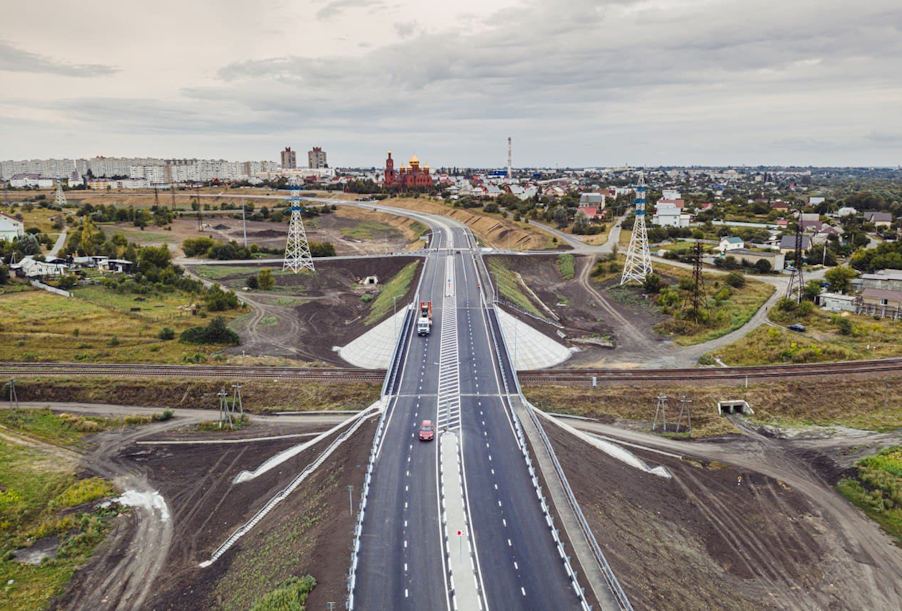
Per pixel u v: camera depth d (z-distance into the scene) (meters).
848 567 70.00
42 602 64.56
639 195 192.88
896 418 107.12
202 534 75.81
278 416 109.31
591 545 62.12
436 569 58.00
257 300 186.38
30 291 177.88
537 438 86.19
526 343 132.75
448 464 78.12
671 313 165.25
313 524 67.62
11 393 112.75
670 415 108.00
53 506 82.12
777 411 109.12
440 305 156.38
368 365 129.12
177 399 114.69
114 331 147.00
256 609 53.53
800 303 158.62
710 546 72.56
